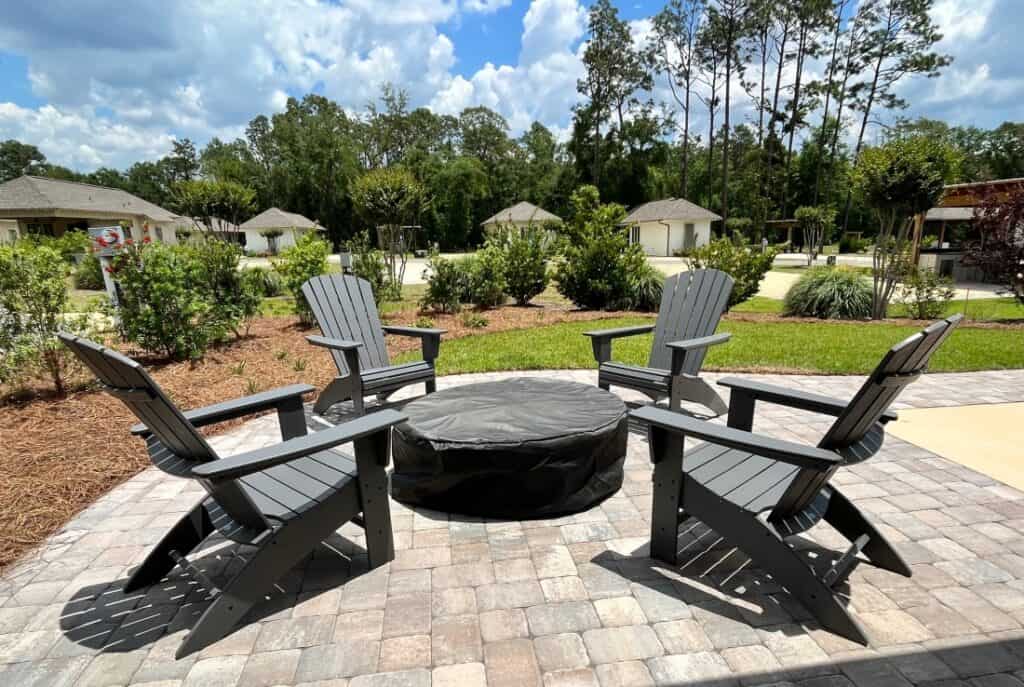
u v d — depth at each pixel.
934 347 1.60
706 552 2.10
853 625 1.59
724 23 29.80
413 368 3.76
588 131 36.47
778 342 6.31
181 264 5.45
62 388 4.32
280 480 1.99
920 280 8.30
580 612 1.76
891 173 7.66
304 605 1.83
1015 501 2.44
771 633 1.64
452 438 2.38
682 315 3.94
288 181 41.06
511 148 43.72
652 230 31.22
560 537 2.25
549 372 5.00
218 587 1.98
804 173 36.47
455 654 1.58
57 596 1.92
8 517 2.47
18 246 4.40
